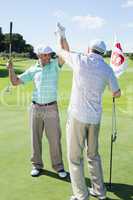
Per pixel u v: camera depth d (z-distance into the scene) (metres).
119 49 5.82
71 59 5.17
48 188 5.74
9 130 9.18
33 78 6.11
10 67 6.04
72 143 5.22
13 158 7.07
